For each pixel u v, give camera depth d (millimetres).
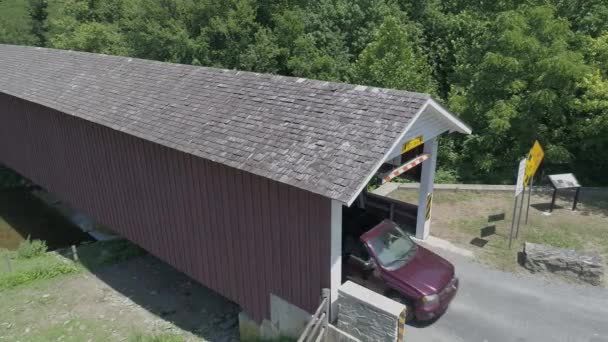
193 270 11906
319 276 8695
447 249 11938
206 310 12898
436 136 10836
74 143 15062
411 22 25031
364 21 26062
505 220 13445
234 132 9570
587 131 15992
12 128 19109
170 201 11734
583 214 13688
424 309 8758
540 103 16125
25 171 19422
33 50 20812
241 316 10875
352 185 7230
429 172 11586
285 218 8914
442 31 24672
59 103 14109
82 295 13672
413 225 12984
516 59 16266
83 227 19578
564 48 15766
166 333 11883
